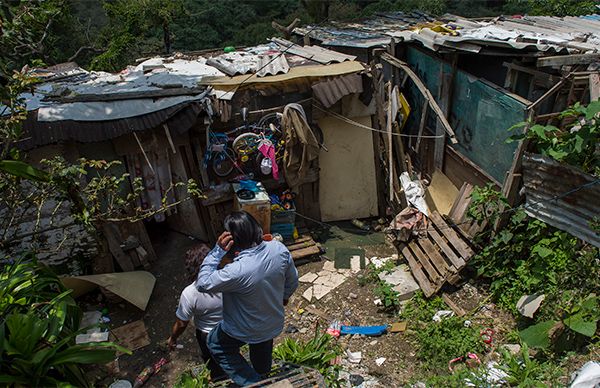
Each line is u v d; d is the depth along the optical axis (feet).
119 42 55.26
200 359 21.75
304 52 32.12
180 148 27.27
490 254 23.39
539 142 20.98
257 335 11.22
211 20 81.20
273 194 29.76
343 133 30.32
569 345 18.52
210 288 10.48
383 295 24.52
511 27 30.04
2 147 19.17
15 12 17.31
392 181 30.42
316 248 28.55
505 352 18.47
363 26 40.50
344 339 22.30
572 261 20.49
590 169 19.65
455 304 23.47
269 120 28.04
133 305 24.75
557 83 21.04
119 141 25.44
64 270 25.29
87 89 26.05
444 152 30.50
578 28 29.58
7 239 20.18
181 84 26.18
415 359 20.90
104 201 25.20
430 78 31.76
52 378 11.55
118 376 20.79
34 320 11.75
